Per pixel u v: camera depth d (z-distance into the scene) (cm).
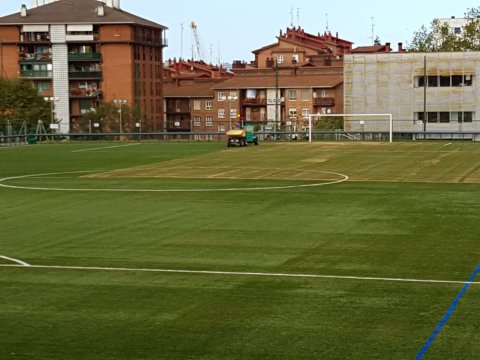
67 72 14725
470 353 1597
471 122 11325
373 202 3872
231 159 6888
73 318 1858
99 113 13675
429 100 11462
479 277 2227
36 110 13100
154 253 2628
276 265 2417
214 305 1956
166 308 1936
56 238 2942
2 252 2680
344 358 1571
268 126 13450
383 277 2239
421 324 1781
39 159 7269
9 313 1903
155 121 15100
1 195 4353
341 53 19350
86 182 5016
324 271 2327
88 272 2352
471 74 11281
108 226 3206
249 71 16012
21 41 14700
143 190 4509
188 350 1628
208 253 2617
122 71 14688
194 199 4062
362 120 11531
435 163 6175
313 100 14950
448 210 3556
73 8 15000
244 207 3738
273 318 1839
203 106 15950
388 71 11556
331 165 6134
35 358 1593
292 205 3788
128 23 14512
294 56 17725
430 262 2434
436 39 14662
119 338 1708
